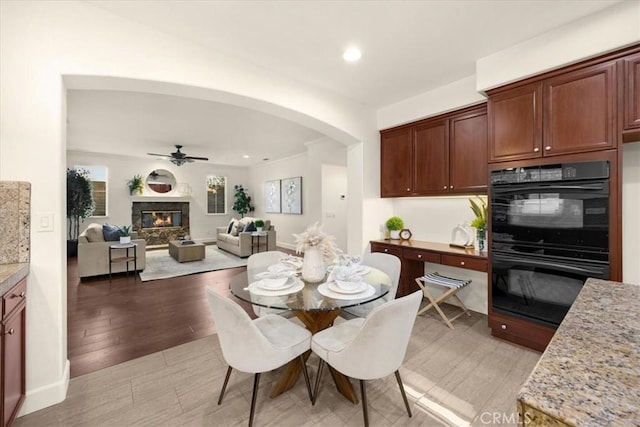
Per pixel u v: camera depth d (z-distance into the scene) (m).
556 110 2.20
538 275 2.30
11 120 1.69
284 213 8.12
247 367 1.54
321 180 5.98
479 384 1.98
